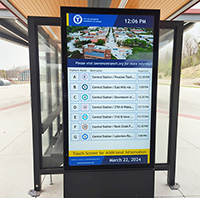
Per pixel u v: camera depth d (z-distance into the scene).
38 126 2.62
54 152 3.02
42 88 3.04
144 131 2.15
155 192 2.72
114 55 2.01
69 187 2.13
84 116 2.07
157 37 2.01
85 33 1.94
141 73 2.07
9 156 4.00
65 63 1.96
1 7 4.60
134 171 2.17
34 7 3.53
